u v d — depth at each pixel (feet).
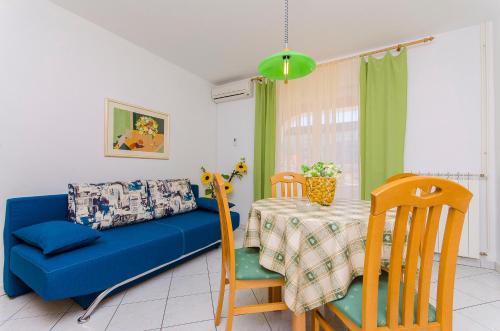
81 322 4.82
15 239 5.55
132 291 6.08
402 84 8.59
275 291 5.37
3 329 4.62
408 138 8.77
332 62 9.98
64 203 6.54
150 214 8.22
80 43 7.51
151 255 6.11
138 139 9.33
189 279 6.78
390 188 2.46
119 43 8.65
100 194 7.15
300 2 6.77
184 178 11.23
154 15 7.46
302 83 10.65
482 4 6.84
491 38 7.62
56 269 4.35
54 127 6.91
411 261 2.72
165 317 5.06
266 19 7.59
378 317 2.85
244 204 12.72
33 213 5.87
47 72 6.74
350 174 9.59
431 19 7.53
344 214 4.17
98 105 8.02
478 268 7.61
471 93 7.87
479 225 7.69
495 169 7.53
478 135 7.77
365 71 9.35
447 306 2.90
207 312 5.26
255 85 12.21
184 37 8.71
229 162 13.24
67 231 5.20
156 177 10.12
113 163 8.49
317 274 3.59
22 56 6.25
